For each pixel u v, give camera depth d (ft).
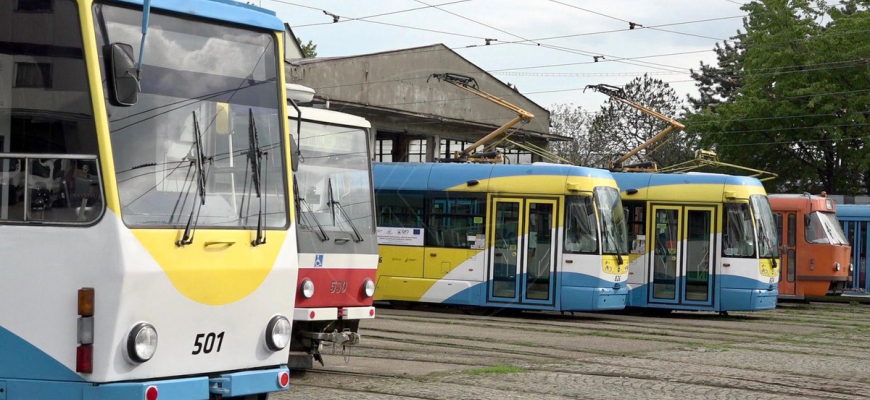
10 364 23.48
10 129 23.58
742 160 141.18
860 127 132.77
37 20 23.54
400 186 76.59
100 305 22.88
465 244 73.92
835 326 71.77
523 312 78.48
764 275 77.56
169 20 24.77
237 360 25.85
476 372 41.42
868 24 132.46
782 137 136.98
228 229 25.40
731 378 42.19
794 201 94.58
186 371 24.50
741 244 77.51
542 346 52.90
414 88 125.49
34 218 23.39
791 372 44.98
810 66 132.98
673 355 50.42
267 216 26.61
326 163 40.96
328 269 39.75
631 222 80.48
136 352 23.13
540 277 71.87
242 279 25.71
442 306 78.54
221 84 25.75
